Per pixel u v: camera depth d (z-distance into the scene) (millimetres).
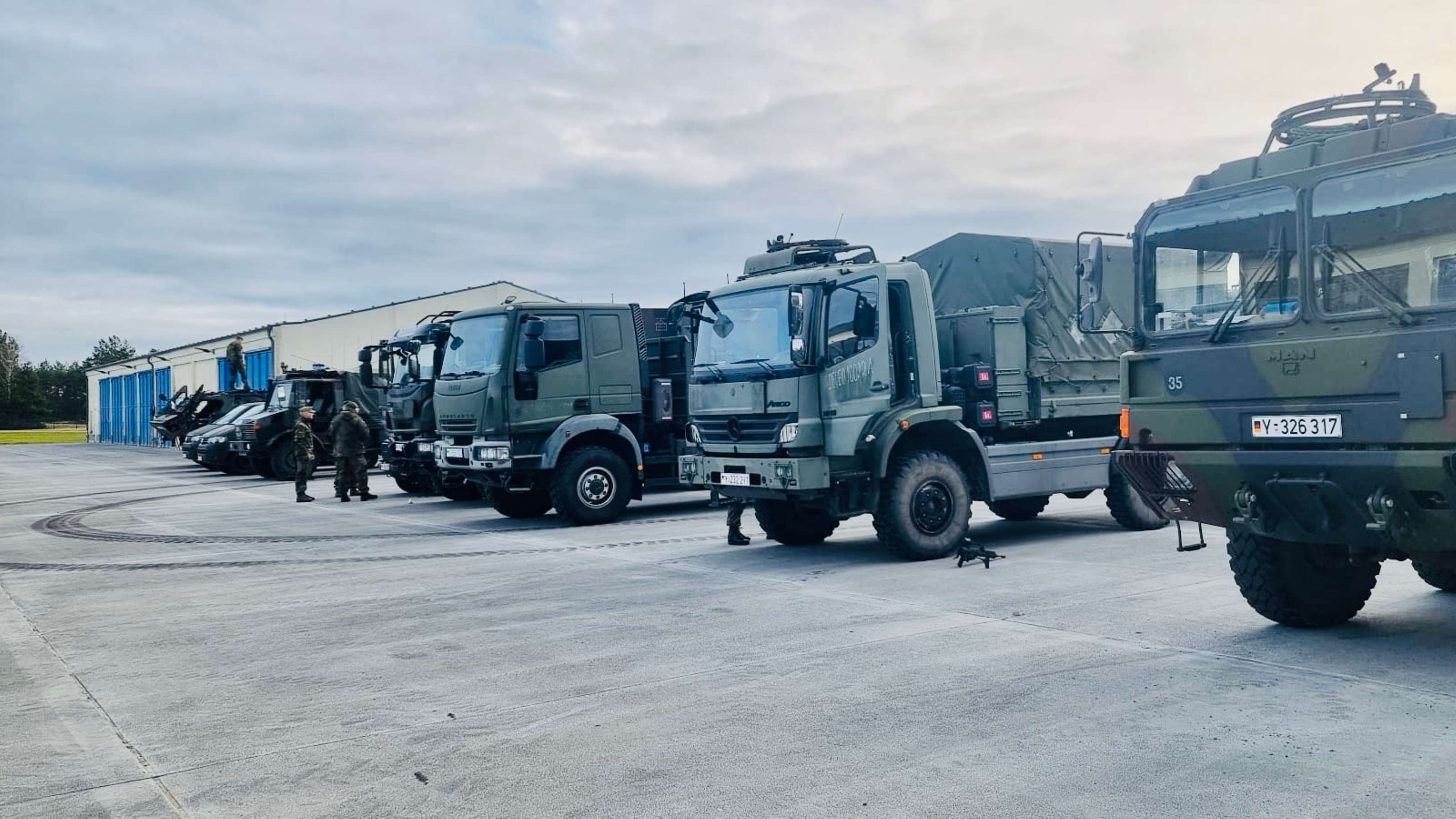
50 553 12945
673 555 11156
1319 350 5766
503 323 14117
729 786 4391
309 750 5062
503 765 4750
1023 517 13312
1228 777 4324
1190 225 6613
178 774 4781
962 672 6020
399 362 19203
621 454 14875
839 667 6250
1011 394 11047
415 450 18500
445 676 6355
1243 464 6152
